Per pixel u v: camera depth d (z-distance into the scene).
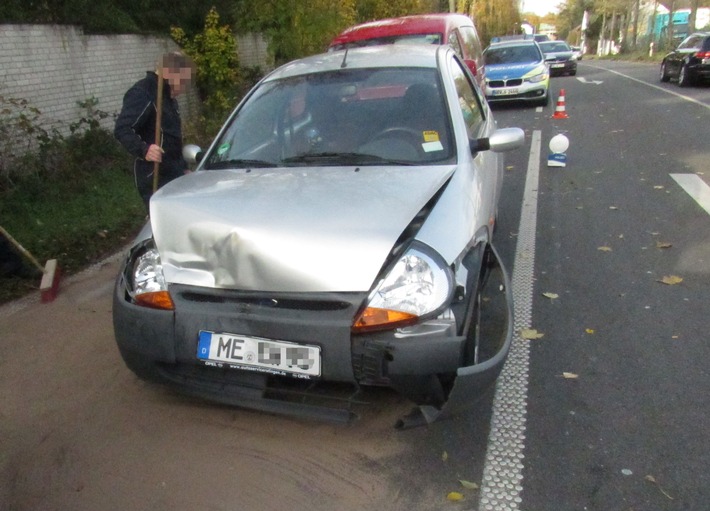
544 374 3.60
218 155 3.88
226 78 11.85
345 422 2.78
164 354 2.89
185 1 11.92
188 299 2.89
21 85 7.81
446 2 37.25
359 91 3.99
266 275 2.71
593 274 4.99
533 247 5.66
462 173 3.37
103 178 8.08
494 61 16.34
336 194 3.04
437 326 2.66
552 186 7.76
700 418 3.13
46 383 3.66
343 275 2.63
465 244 2.93
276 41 12.53
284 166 3.61
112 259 5.89
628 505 2.60
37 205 6.93
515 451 2.95
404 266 2.66
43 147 7.48
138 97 4.51
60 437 3.15
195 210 2.96
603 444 2.97
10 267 5.22
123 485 2.80
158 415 3.30
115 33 9.64
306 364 2.68
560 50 27.44
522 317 4.32
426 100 3.86
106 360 3.90
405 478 2.79
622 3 55.28
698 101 14.65
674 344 3.85
